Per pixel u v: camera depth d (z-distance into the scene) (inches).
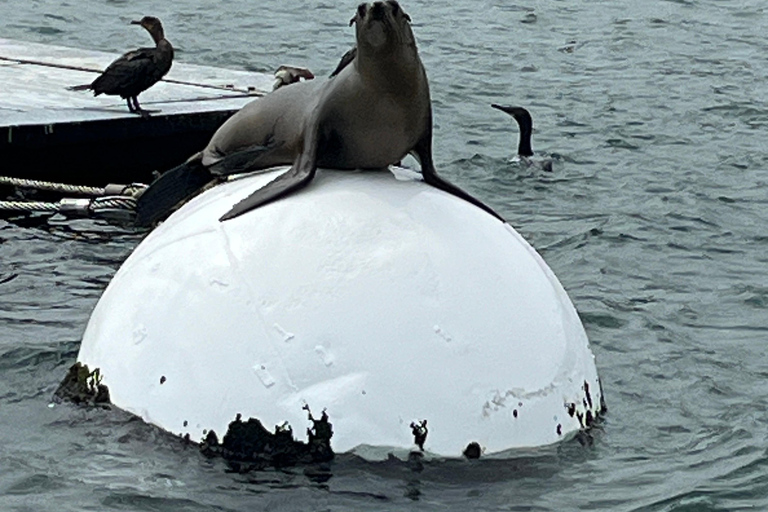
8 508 379.2
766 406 481.4
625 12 1617.9
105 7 1547.7
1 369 494.9
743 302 630.5
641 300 629.9
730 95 1178.6
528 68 1283.2
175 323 403.2
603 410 458.6
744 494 402.6
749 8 1664.6
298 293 392.8
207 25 1459.2
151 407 402.0
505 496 384.8
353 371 385.7
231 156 483.8
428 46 1376.7
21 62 936.3
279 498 378.0
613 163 930.7
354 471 383.2
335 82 426.6
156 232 439.5
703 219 787.4
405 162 879.1
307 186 422.0
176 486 384.5
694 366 530.3
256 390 387.5
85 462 398.6
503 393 395.2
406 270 396.5
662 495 396.5
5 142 751.7
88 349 430.0
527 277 419.5
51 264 647.1
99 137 781.3
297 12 1546.5
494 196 838.5
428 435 386.0
